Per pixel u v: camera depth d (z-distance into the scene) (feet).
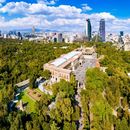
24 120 652.48
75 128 654.53
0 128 605.31
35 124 614.75
